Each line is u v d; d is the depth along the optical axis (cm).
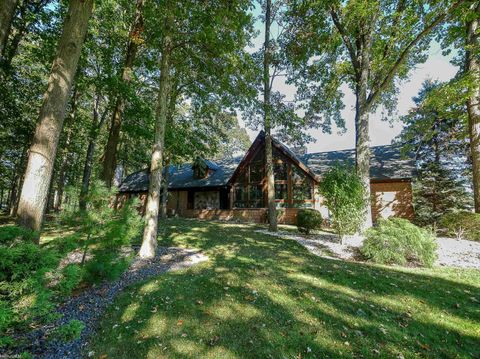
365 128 1038
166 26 738
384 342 309
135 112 1217
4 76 1070
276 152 1800
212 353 283
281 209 1669
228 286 465
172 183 2283
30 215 432
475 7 957
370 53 1089
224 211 1909
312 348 295
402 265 660
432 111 1574
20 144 1345
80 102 1922
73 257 589
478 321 360
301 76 1328
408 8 852
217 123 1680
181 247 817
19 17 1012
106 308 385
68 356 276
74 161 2400
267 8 1257
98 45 1187
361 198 894
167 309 379
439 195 1517
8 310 207
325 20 1166
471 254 741
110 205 521
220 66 898
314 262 647
